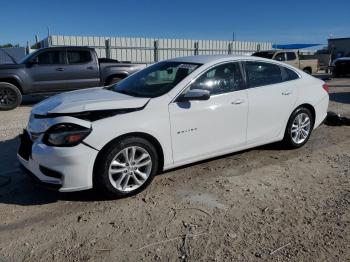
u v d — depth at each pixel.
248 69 5.38
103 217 3.85
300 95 5.93
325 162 5.59
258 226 3.66
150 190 4.51
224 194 4.40
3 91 10.91
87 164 3.96
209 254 3.21
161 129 4.39
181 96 4.62
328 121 8.23
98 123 4.01
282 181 4.82
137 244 3.36
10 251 3.26
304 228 3.63
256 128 5.41
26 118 9.42
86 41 22.98
